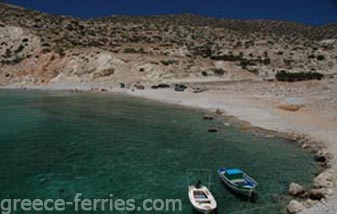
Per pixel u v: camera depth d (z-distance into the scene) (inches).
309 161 1390.3
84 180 1187.3
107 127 2039.9
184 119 2285.9
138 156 1456.7
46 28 6525.6
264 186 1129.4
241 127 2003.0
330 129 1831.9
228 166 1332.4
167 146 1616.6
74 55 5275.6
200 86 4060.0
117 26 7716.5
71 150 1544.0
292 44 7603.4
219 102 2864.2
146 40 6943.9
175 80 4707.2
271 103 2650.1
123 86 4421.8
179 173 1254.3
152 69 4894.2
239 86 3875.5
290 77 4463.6
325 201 950.4
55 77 5036.9
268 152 1520.7
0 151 1523.1
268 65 6023.6
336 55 6476.4
